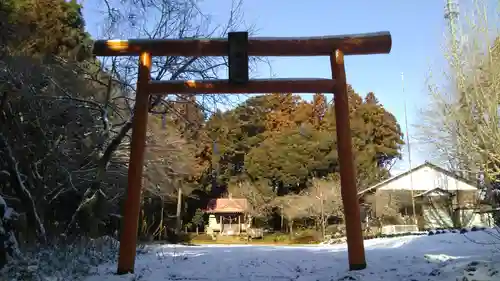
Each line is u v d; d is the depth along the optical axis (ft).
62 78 45.55
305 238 112.88
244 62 30.60
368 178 124.16
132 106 46.98
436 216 103.45
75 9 54.44
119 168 51.72
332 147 129.80
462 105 29.99
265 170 131.03
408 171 108.47
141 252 42.04
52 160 46.39
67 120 47.39
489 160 26.84
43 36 50.47
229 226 130.11
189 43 31.48
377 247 45.91
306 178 128.98
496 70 26.81
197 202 133.49
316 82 30.78
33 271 26.48
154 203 93.09
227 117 69.97
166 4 39.88
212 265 32.96
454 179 102.68
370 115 144.25
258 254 39.88
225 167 136.87
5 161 44.34
